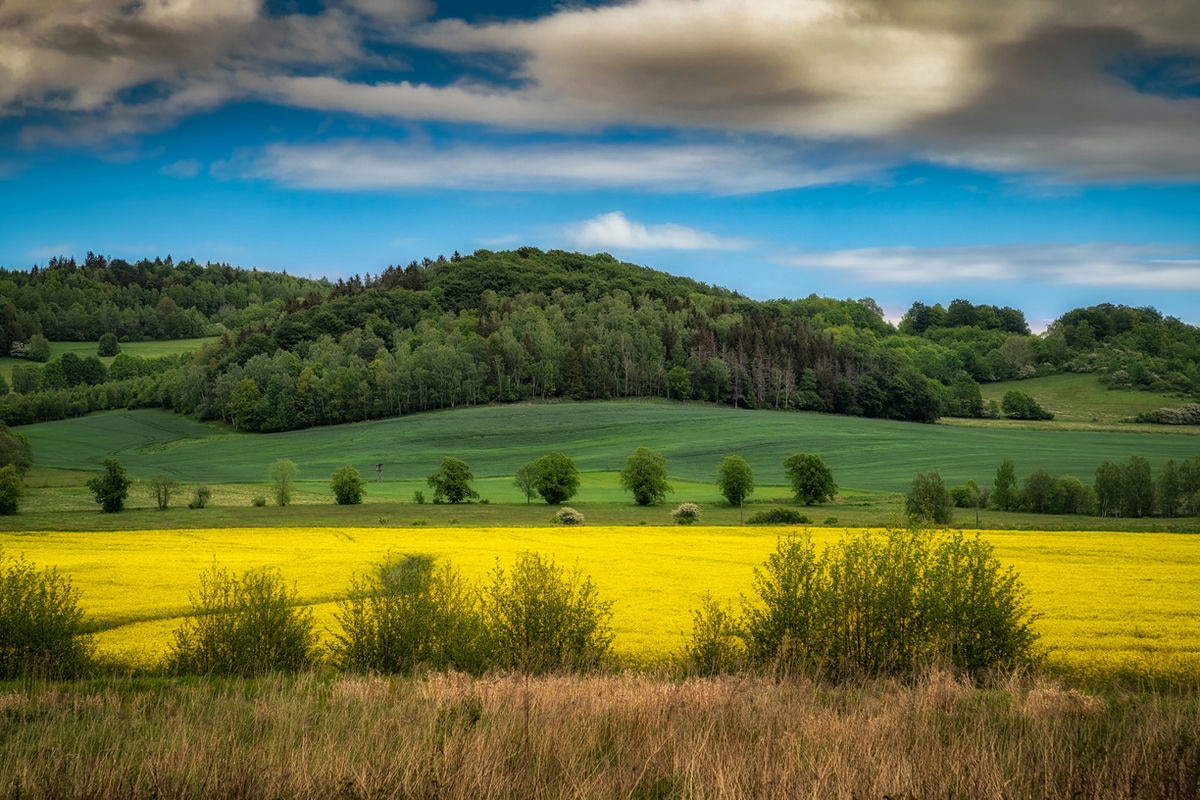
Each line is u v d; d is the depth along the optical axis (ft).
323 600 100.37
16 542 164.25
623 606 93.40
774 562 62.90
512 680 46.60
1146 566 122.21
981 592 59.67
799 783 26.04
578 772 27.81
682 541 165.17
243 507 254.47
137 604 94.43
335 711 39.50
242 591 68.28
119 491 240.94
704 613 88.89
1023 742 31.37
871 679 55.98
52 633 63.93
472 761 27.61
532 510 244.83
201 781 27.02
